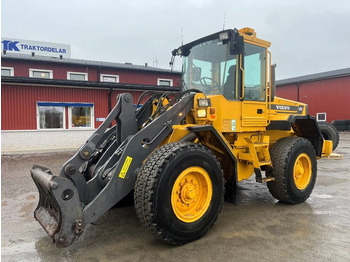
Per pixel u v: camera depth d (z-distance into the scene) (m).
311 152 4.76
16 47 17.97
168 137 3.55
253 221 3.82
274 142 4.88
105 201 2.93
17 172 7.16
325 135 9.46
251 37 4.12
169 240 3.00
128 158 3.11
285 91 23.80
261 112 4.34
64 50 19.25
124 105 3.60
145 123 3.87
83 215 2.77
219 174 3.44
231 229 3.56
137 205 2.96
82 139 12.10
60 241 2.62
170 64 5.02
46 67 15.91
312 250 3.00
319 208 4.34
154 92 4.18
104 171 3.24
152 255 2.93
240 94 4.02
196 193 3.33
